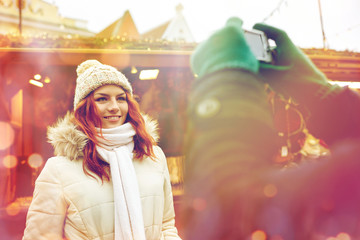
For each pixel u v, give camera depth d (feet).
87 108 4.82
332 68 15.80
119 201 4.44
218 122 0.87
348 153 1.00
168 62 14.30
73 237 4.34
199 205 0.87
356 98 1.17
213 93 0.91
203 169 0.87
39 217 4.30
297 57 1.38
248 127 0.87
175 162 15.55
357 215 0.92
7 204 13.58
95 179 4.56
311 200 0.95
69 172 4.53
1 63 13.47
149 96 16.53
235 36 1.09
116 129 4.96
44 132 15.85
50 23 66.80
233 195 0.85
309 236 0.92
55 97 15.92
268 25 1.50
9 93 14.17
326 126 1.17
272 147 0.91
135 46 15.07
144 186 4.84
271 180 0.92
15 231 12.89
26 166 15.44
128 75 15.78
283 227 0.91
